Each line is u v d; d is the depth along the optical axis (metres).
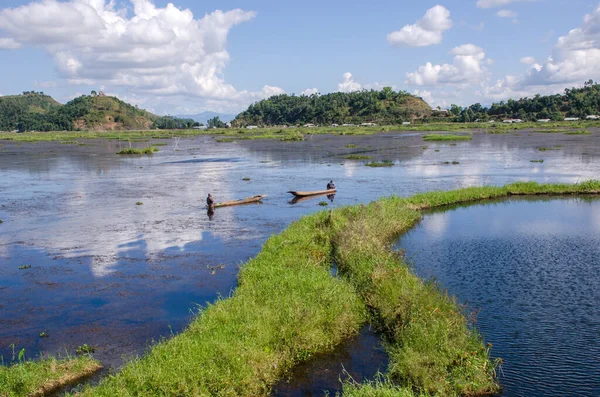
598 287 18.56
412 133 132.50
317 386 12.35
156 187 44.94
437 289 16.80
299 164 62.19
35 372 12.41
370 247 20.92
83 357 13.34
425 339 13.05
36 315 16.69
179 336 13.70
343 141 105.06
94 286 19.34
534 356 13.59
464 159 63.06
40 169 61.22
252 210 33.66
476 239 25.44
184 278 19.97
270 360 12.71
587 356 13.59
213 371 11.60
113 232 27.94
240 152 84.12
